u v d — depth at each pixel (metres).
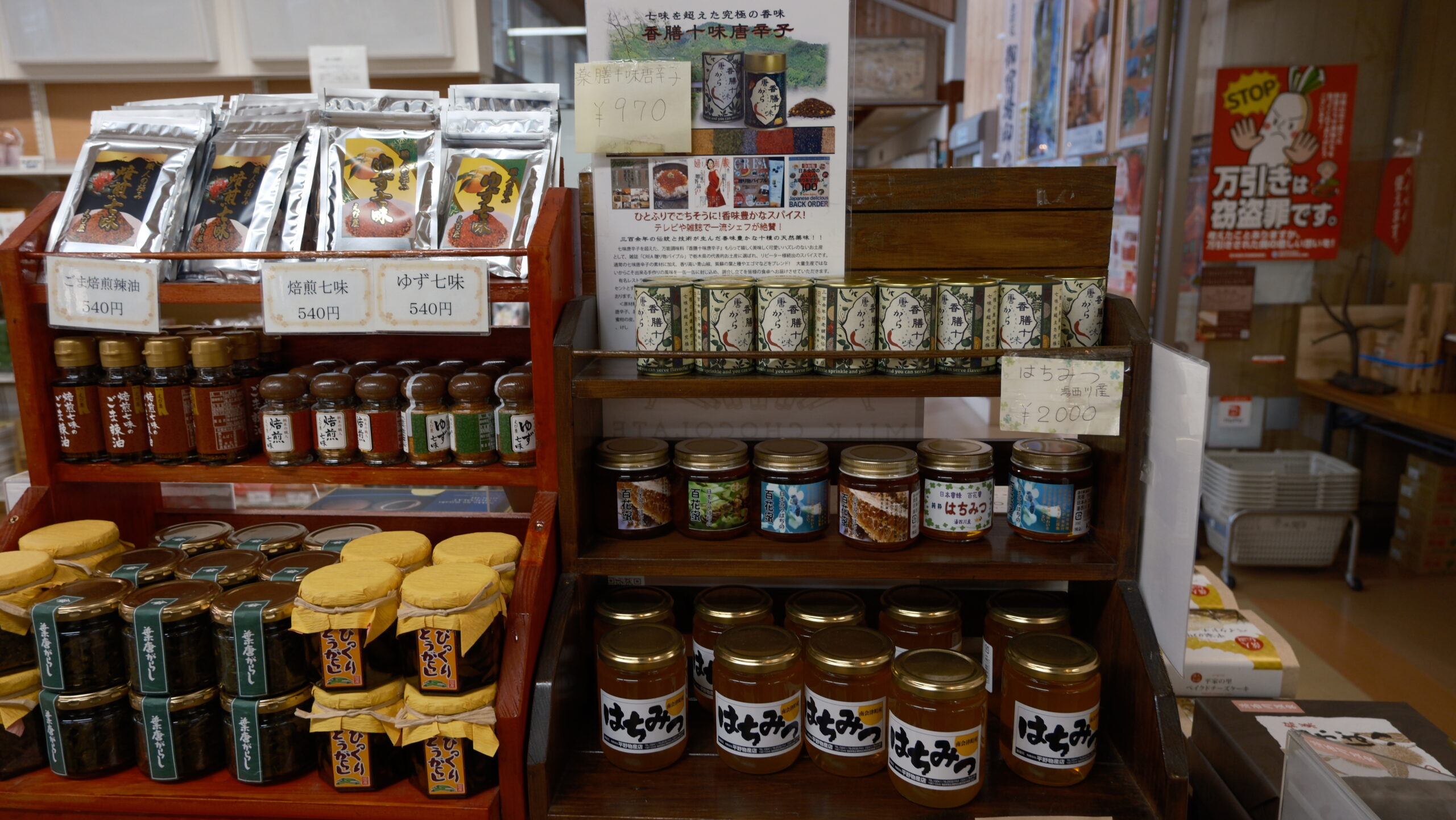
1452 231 4.02
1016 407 1.30
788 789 1.26
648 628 1.37
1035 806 1.22
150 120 1.48
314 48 2.12
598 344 1.55
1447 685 3.05
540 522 1.34
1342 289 4.15
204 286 1.36
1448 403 3.79
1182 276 4.16
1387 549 4.38
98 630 1.25
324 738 1.23
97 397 1.43
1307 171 4.02
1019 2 5.96
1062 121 5.18
